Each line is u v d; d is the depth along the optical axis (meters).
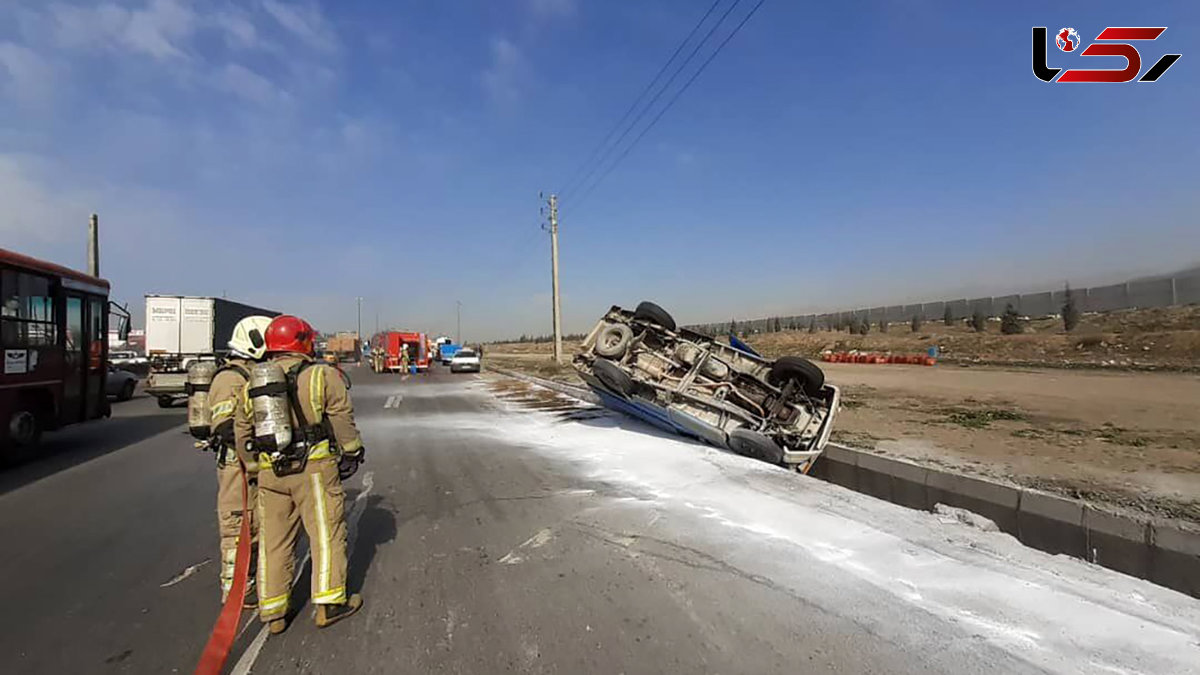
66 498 6.95
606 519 5.77
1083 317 36.31
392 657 3.30
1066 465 7.45
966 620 3.62
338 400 3.70
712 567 4.52
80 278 10.36
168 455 9.67
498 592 4.13
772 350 41.72
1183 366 19.92
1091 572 4.31
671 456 8.76
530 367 37.66
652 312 11.55
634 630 3.58
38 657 3.40
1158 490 6.24
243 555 3.67
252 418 3.55
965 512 5.86
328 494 3.65
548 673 3.13
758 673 3.11
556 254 37.81
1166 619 3.59
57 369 9.70
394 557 4.83
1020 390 15.79
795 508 5.99
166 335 25.28
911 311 56.16
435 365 52.59
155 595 4.24
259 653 3.36
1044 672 3.07
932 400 14.23
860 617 3.69
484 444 10.30
